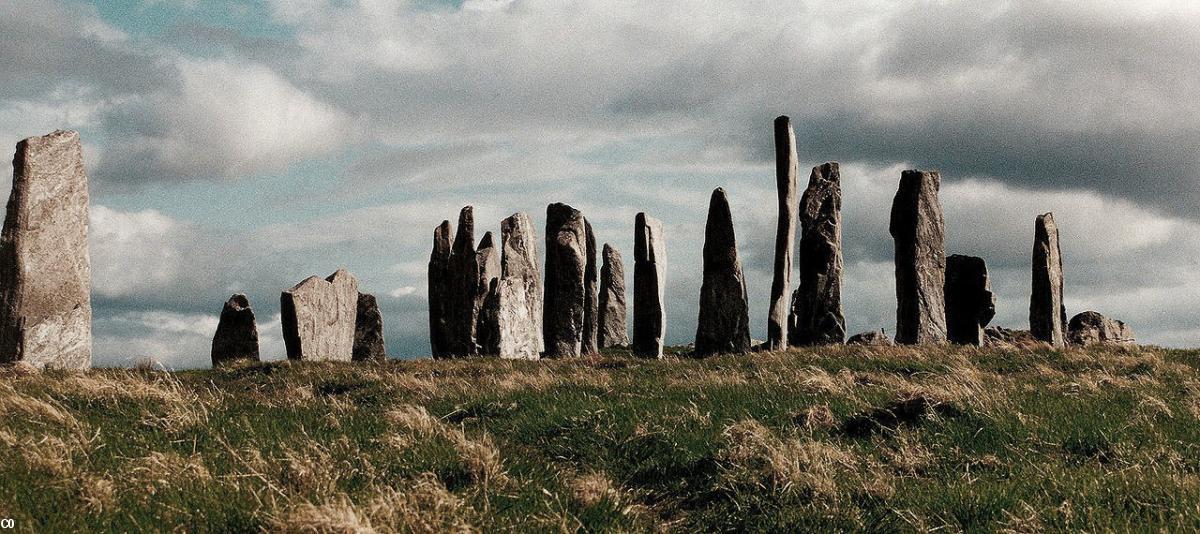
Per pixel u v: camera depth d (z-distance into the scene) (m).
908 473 10.22
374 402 16.56
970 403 12.17
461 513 7.79
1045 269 30.23
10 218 22.36
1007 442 11.15
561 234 30.33
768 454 9.98
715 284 26.72
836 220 28.81
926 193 29.00
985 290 28.97
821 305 28.36
